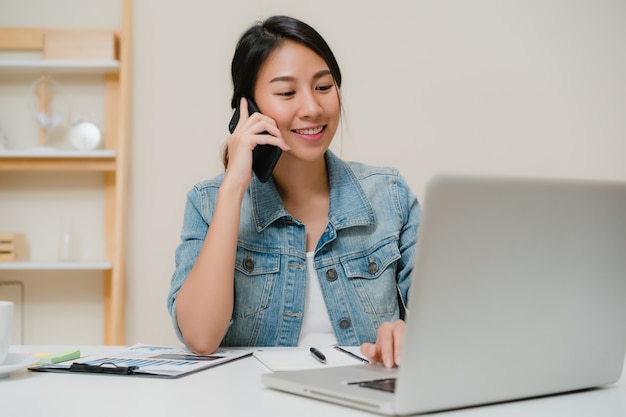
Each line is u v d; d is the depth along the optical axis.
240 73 1.58
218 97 3.26
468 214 0.77
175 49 3.26
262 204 1.59
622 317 0.96
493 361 0.84
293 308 1.56
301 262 1.58
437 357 0.79
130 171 3.25
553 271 0.86
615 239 0.90
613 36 3.30
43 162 3.11
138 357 1.23
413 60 3.27
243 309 1.56
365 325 1.58
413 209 1.71
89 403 0.89
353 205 1.62
